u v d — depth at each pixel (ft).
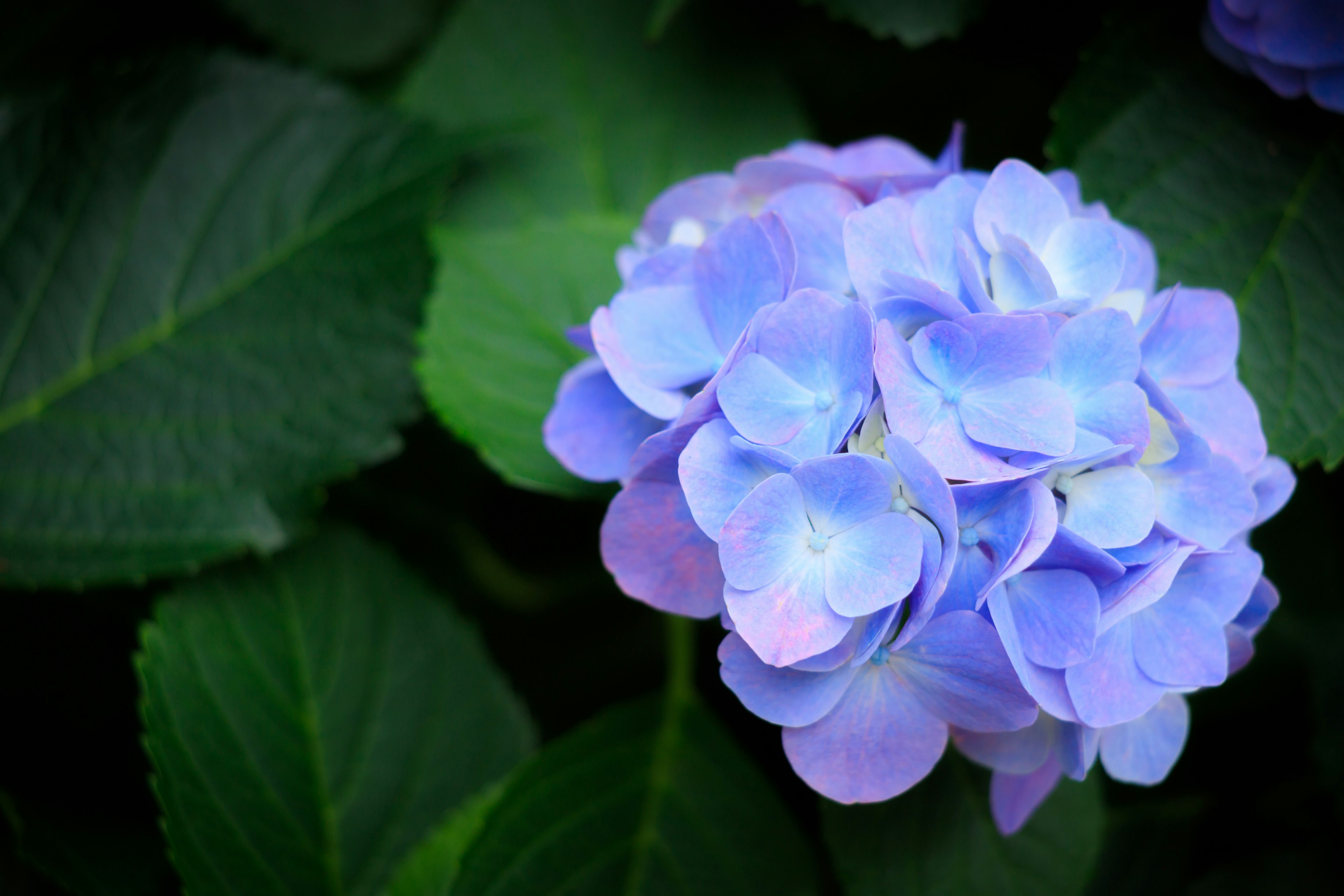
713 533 2.30
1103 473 2.33
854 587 2.30
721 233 2.39
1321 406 2.52
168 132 2.77
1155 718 2.42
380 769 2.68
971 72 2.81
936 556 2.29
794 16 2.86
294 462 2.70
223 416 2.71
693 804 2.68
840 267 2.41
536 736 2.73
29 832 2.58
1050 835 2.60
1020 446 2.30
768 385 2.33
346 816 2.66
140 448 2.70
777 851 2.66
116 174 2.76
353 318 2.73
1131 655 2.36
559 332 2.72
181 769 2.59
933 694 2.35
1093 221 2.39
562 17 2.89
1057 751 2.40
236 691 2.66
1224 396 2.43
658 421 2.48
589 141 2.87
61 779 2.66
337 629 2.72
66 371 2.72
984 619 2.29
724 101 2.87
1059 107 2.62
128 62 2.77
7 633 2.71
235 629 2.69
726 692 2.83
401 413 2.72
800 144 2.55
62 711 2.69
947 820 2.60
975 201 2.39
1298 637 2.83
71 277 2.73
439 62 2.88
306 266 2.75
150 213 2.75
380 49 2.89
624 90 2.88
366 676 2.71
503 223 2.86
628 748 2.70
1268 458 2.44
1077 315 2.33
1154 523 2.32
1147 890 2.77
